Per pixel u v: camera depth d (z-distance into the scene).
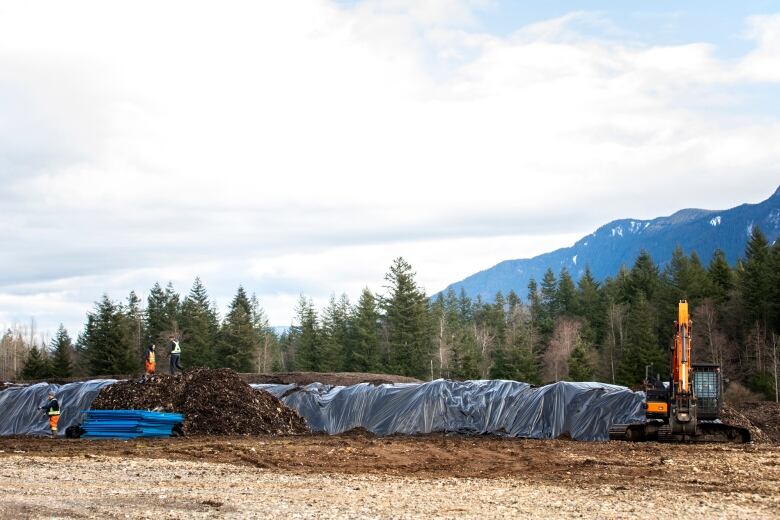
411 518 12.91
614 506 14.17
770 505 14.35
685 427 27.41
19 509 13.59
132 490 15.97
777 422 33.66
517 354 79.88
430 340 90.69
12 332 124.25
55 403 31.31
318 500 14.77
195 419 31.03
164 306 104.69
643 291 104.19
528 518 12.98
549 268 120.62
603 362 91.06
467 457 22.81
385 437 31.05
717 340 76.75
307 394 35.22
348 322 98.12
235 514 13.30
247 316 89.75
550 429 31.30
